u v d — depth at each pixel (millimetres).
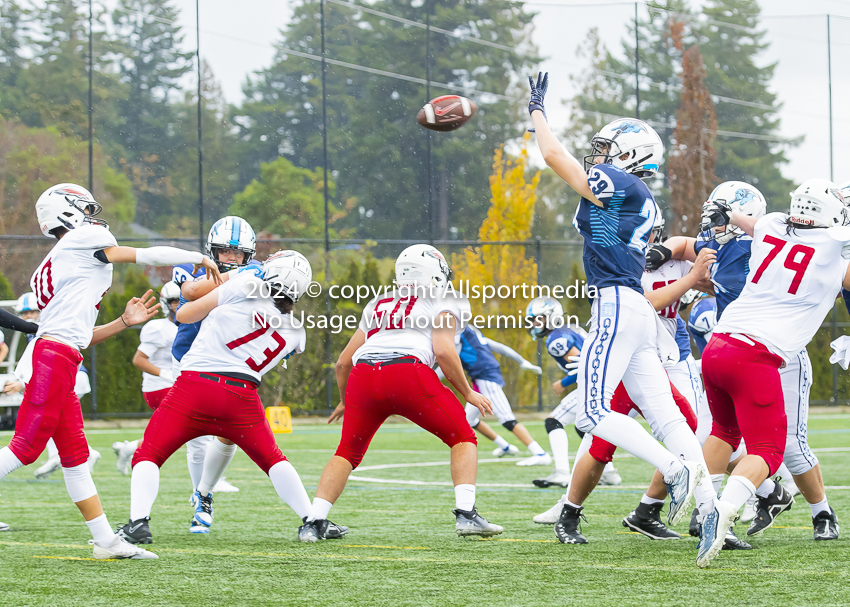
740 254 13406
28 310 21781
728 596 9070
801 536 13078
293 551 11945
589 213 11734
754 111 58562
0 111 45375
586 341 11719
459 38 58219
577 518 12742
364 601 9000
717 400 12328
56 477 22797
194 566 10852
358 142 51875
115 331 12258
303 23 51594
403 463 26438
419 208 52906
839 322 47656
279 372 42531
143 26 47125
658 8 56750
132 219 46781
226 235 14859
